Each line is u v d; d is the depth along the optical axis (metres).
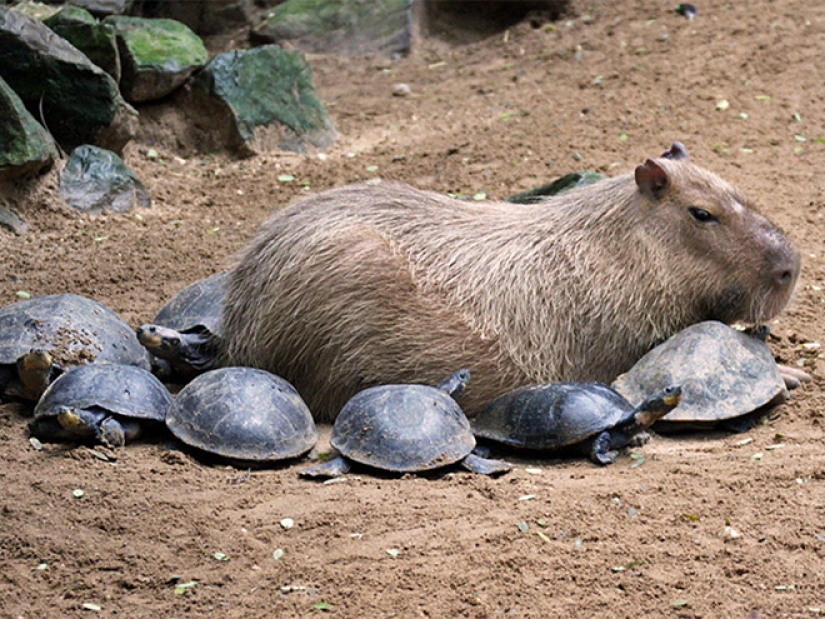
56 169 22.73
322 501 12.20
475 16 34.94
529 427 13.18
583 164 24.55
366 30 33.81
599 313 14.71
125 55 25.98
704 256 14.73
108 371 13.73
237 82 26.69
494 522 11.66
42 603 10.51
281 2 34.75
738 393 13.77
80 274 20.03
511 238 15.13
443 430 12.94
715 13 32.97
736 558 10.87
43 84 23.50
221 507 12.13
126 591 10.70
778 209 22.00
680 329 15.01
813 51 29.83
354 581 10.66
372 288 14.41
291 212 15.38
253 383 13.56
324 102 30.47
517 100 29.19
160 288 19.55
